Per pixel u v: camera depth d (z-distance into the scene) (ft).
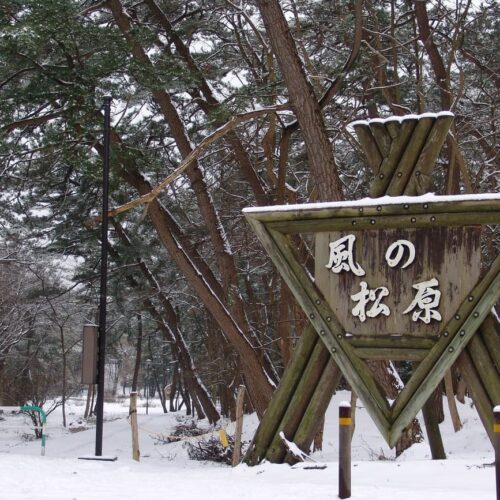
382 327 30.17
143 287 114.62
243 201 94.99
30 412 109.19
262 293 117.60
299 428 32.22
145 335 170.81
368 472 30.50
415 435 54.49
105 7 69.26
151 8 73.46
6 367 154.30
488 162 82.33
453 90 83.71
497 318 29.48
